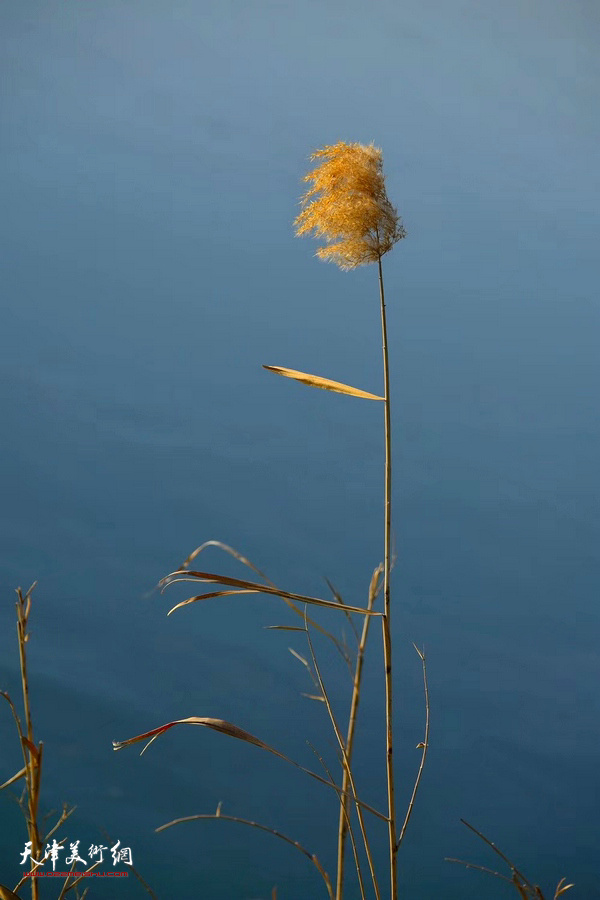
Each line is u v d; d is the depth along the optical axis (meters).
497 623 7.87
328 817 5.58
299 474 9.56
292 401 10.45
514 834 5.51
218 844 5.04
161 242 11.49
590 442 10.05
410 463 9.79
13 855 4.33
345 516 9.23
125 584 7.95
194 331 10.78
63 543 8.05
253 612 7.66
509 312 11.28
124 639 7.11
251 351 10.73
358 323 11.20
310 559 8.61
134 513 8.82
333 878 4.96
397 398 10.50
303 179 1.31
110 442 9.55
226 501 9.16
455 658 7.39
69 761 5.55
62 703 6.13
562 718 6.75
